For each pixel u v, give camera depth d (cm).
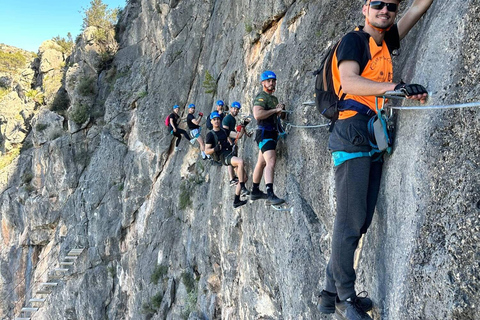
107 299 1662
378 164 307
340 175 296
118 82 1927
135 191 1623
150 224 1474
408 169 268
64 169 2003
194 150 1353
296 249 511
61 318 1772
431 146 246
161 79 1630
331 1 583
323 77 317
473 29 240
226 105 1056
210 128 870
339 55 279
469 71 237
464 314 205
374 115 295
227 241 891
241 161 726
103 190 1762
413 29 349
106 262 1705
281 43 716
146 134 1584
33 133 2281
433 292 223
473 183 216
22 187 2272
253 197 608
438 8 296
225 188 922
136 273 1461
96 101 2072
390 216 294
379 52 279
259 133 578
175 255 1302
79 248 1784
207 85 1270
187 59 1542
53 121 2202
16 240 2269
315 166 489
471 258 207
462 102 235
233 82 1046
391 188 295
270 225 623
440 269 220
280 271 580
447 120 242
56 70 2528
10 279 2188
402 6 411
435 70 262
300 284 495
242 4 1068
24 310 1828
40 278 2000
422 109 265
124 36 2170
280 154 594
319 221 495
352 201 288
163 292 1318
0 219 2344
